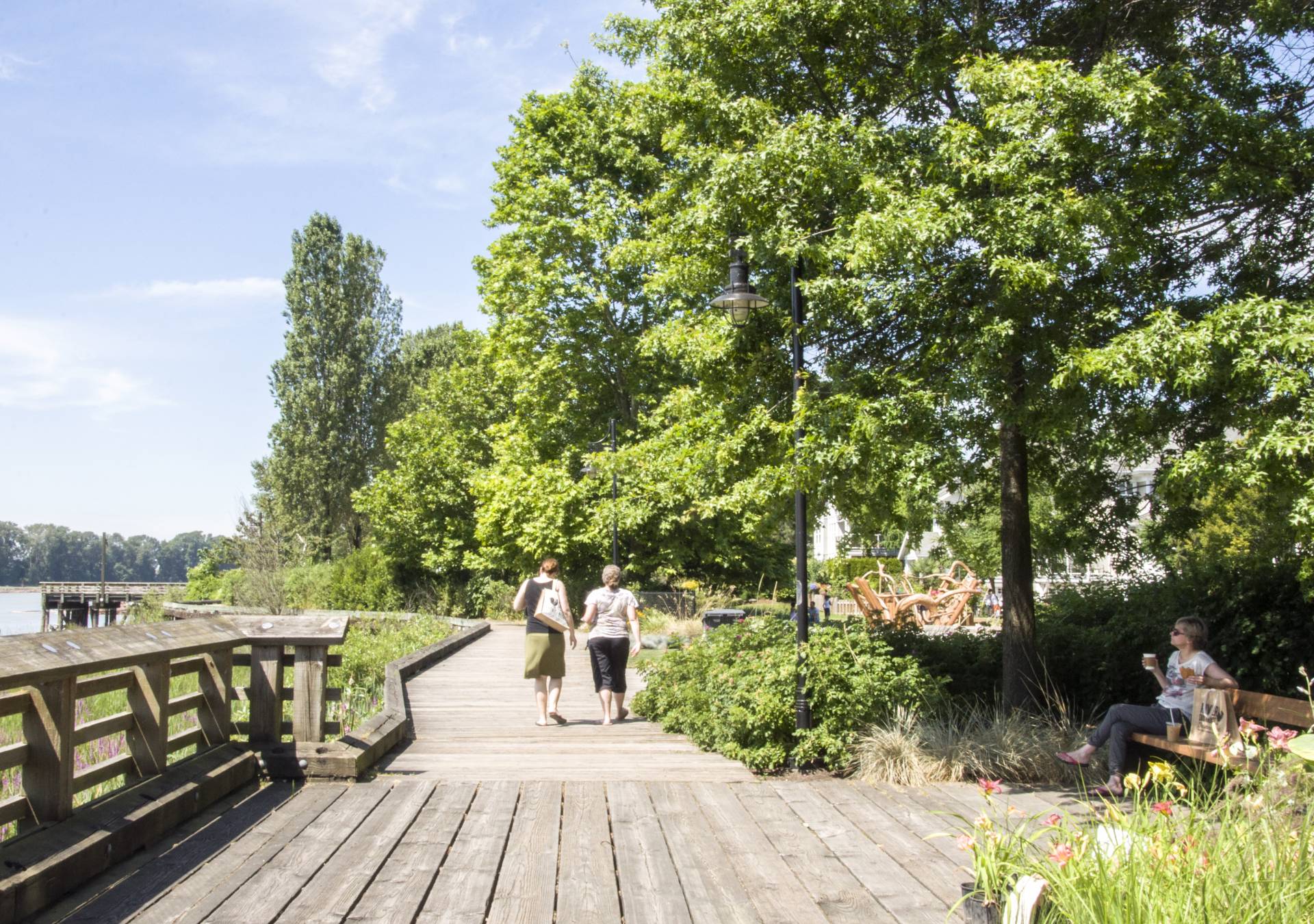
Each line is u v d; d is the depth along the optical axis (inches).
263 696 294.5
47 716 193.8
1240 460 268.2
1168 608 429.1
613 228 1003.9
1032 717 348.2
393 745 358.0
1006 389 320.5
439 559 1523.1
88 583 3189.0
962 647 478.3
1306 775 151.1
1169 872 129.0
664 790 289.3
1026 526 391.9
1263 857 131.7
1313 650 369.1
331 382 2156.7
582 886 196.5
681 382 1029.2
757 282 398.0
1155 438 342.0
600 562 1194.6
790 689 329.7
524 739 388.8
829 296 344.2
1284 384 252.8
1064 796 283.0
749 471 403.5
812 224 352.8
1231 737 223.1
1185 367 274.4
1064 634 454.3
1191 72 331.9
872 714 330.0
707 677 402.9
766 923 175.8
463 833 235.8
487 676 626.5
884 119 393.4
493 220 1115.9
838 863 213.0
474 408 1595.7
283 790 274.7
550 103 1064.8
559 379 1109.1
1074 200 295.1
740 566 1185.4
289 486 2123.5
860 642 360.2
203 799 247.3
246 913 175.3
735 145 362.0
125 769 229.3
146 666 240.7
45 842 185.8
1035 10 381.1
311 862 207.0
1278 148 323.0
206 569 2348.7
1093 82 298.4
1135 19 364.8
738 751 325.7
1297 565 369.1
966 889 156.9
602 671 434.3
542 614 423.8
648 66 496.1
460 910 180.2
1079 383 305.9
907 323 355.9
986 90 316.8
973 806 269.3
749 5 368.2
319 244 2201.0
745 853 221.3
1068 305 324.8
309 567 1862.7
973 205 305.1
